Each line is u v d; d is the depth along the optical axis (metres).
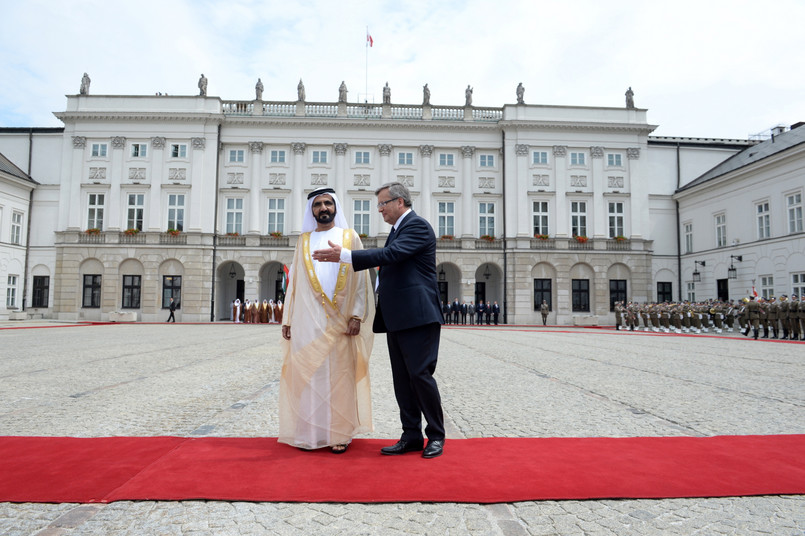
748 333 23.28
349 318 4.53
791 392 7.55
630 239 36.88
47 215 36.53
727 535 2.78
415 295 4.20
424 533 2.78
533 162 37.44
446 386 8.19
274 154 37.28
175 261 35.66
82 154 35.97
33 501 3.14
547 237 36.69
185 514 2.99
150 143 36.22
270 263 38.41
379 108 38.25
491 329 29.69
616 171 37.59
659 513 3.06
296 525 2.86
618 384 8.35
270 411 6.08
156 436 4.79
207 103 36.59
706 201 34.41
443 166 37.81
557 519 2.97
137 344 15.67
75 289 35.19
